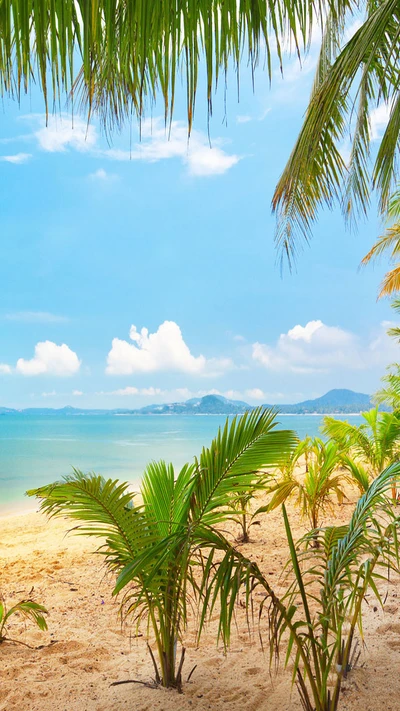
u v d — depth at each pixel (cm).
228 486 265
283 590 430
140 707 252
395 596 388
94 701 263
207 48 121
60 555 603
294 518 740
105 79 130
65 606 423
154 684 279
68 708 256
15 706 260
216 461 263
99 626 378
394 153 309
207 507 269
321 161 385
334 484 574
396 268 1005
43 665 312
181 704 254
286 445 261
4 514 954
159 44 118
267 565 507
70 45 112
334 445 565
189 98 119
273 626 223
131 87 122
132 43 117
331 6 189
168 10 117
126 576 211
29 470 1650
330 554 271
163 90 119
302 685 225
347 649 262
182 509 278
